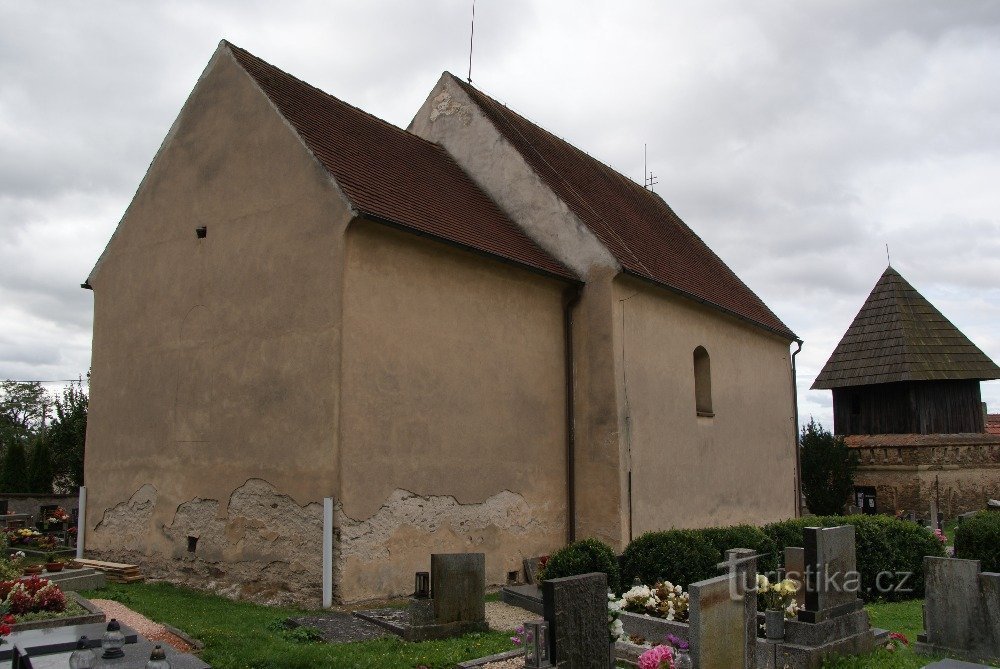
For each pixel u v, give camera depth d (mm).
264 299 12680
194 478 13250
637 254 17516
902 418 30578
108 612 10086
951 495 27391
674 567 11547
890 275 33250
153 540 13781
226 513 12609
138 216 15328
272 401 12250
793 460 23453
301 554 11453
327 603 10961
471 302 13703
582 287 15734
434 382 12828
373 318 11984
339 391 11391
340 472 11227
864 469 28359
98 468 15164
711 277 21547
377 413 11852
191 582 12906
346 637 9359
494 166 17312
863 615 9438
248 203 13266
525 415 14547
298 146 12641
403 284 12523
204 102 14453
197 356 13633
